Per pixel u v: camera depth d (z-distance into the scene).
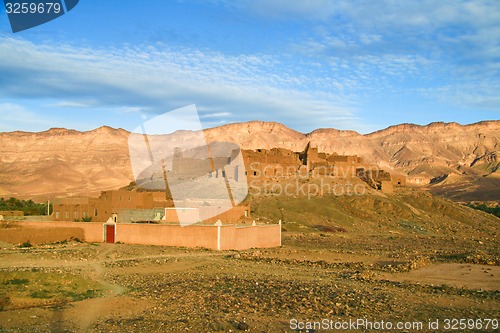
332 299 25.69
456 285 32.34
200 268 37.06
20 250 45.16
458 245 70.31
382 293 27.94
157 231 52.22
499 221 112.00
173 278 32.09
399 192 121.00
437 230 93.38
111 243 53.53
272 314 22.42
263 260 42.97
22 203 107.00
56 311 22.19
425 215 105.38
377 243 68.31
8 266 35.34
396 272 37.97
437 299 26.75
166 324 20.33
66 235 54.12
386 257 49.06
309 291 27.62
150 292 26.77
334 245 63.00
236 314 22.20
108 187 184.50
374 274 35.81
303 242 66.12
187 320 21.00
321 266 40.44
